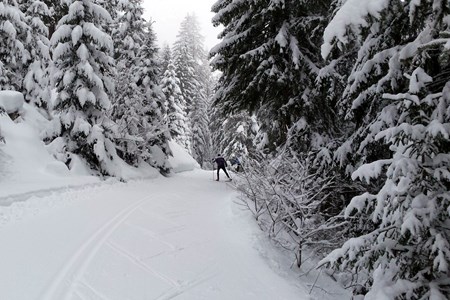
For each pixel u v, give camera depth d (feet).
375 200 14.33
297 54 30.27
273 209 26.45
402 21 15.71
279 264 20.81
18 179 33.09
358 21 12.41
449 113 12.19
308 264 23.12
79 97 45.09
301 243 21.72
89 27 46.03
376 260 13.44
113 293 14.02
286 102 33.73
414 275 12.89
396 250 13.08
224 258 19.70
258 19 34.37
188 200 37.42
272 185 23.50
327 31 12.80
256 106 37.65
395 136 12.68
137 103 62.49
